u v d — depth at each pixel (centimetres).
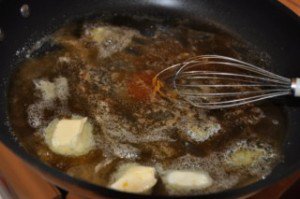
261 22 45
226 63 40
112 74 41
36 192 34
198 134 38
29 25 42
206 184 34
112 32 45
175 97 40
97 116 38
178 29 47
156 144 36
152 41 45
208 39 46
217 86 40
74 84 40
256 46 45
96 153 35
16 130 36
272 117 39
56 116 38
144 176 33
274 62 43
